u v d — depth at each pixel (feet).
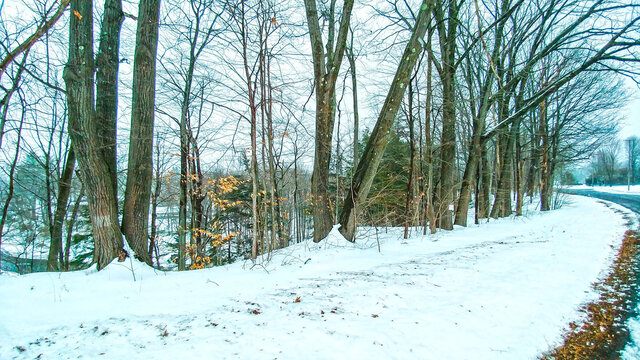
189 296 15.25
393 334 11.14
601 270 19.92
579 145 75.41
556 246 27.35
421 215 48.44
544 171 68.90
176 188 42.65
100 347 10.05
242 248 63.82
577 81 59.88
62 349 9.90
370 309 13.43
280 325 11.78
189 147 38.01
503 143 61.82
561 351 11.01
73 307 13.44
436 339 10.96
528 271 19.53
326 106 28.84
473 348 10.59
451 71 43.09
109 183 18.94
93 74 18.62
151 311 13.21
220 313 12.96
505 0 48.49
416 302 14.28
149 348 10.00
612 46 34.45
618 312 14.06
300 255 24.88
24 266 52.75
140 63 20.81
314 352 9.89
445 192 42.96
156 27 21.65
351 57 49.03
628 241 28.71
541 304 14.44
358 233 36.11
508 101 55.47
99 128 20.65
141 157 20.77
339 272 19.95
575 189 160.45
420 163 44.29
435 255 25.34
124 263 18.47
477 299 14.70
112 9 21.79
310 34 28.86
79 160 18.15
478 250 26.96
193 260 31.32
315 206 29.07
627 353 10.87
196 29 37.42
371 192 50.11
